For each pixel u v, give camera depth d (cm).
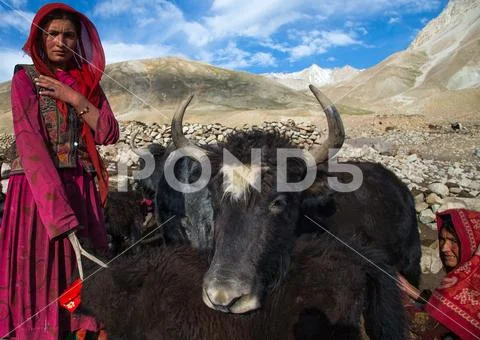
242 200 292
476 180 1023
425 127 2886
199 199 434
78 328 284
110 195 454
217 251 282
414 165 1138
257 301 260
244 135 334
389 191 464
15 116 262
